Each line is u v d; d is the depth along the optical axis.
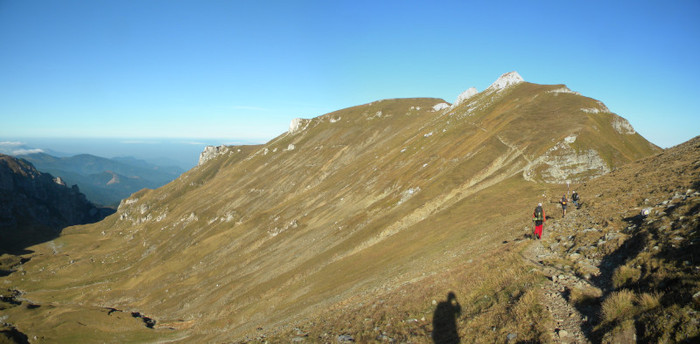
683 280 10.98
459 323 15.95
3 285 187.75
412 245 53.94
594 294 13.84
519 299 15.17
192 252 165.38
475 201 62.31
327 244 91.81
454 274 23.17
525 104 114.06
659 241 14.62
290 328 28.59
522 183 64.38
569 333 11.94
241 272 112.19
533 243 23.28
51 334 101.31
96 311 116.56
